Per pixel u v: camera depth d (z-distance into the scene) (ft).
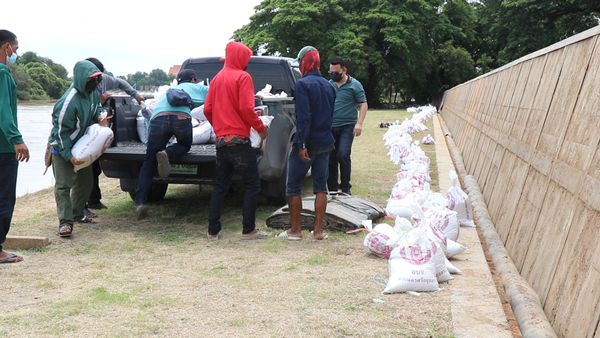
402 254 15.55
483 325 12.93
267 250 19.58
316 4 165.78
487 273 16.74
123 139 25.45
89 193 23.61
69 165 21.20
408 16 168.76
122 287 15.80
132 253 19.34
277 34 167.43
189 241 20.94
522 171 21.06
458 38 193.26
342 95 27.07
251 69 29.19
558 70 19.66
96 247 20.03
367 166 40.27
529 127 21.86
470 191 29.86
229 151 20.27
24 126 70.44
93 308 14.16
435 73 192.54
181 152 22.44
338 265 17.83
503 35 184.55
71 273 17.10
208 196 30.04
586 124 14.55
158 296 15.06
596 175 12.57
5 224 17.67
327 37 166.71
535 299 14.35
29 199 30.04
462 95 70.90
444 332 12.67
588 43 16.65
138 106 26.86
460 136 55.42
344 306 14.29
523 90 25.75
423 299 14.74
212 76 29.94
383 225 19.06
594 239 11.81
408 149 34.65
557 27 164.55
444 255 16.74
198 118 25.35
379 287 15.71
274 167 24.67
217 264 18.02
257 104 23.44
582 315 11.34
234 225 23.43
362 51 162.50
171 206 27.35
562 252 13.73
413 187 23.80
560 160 15.97
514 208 20.65
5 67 16.89
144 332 12.75
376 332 12.72
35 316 13.64
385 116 111.75
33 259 18.53
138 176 24.06
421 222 16.15
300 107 19.65
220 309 14.14
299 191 20.63
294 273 17.03
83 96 20.94
